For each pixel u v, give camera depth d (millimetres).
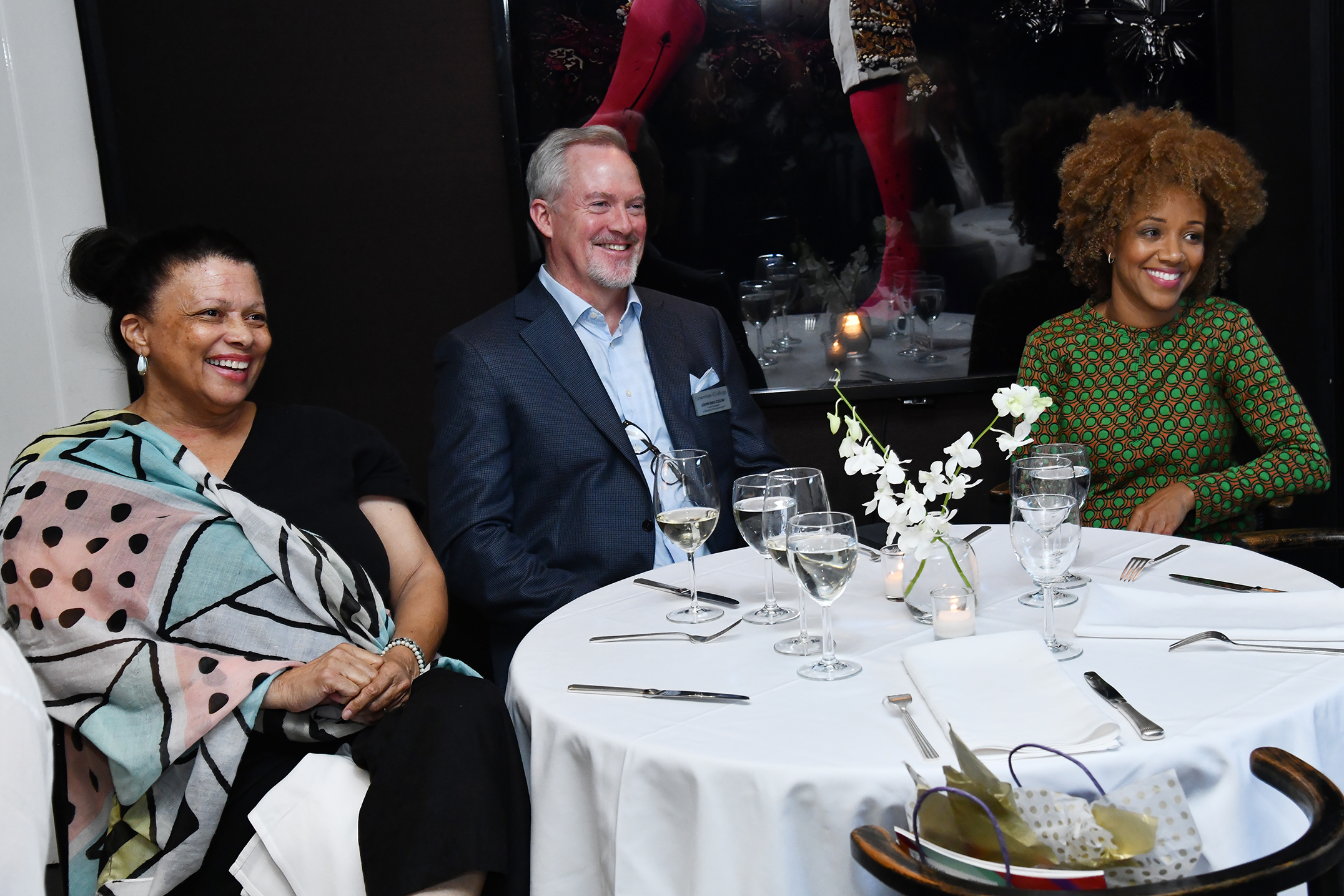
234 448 1849
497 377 2201
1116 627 1327
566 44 2924
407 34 2982
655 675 1332
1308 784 946
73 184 2877
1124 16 3010
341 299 3064
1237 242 2496
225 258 1774
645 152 2980
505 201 3057
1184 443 2379
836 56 2975
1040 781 1016
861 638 1415
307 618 1645
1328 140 3055
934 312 3092
